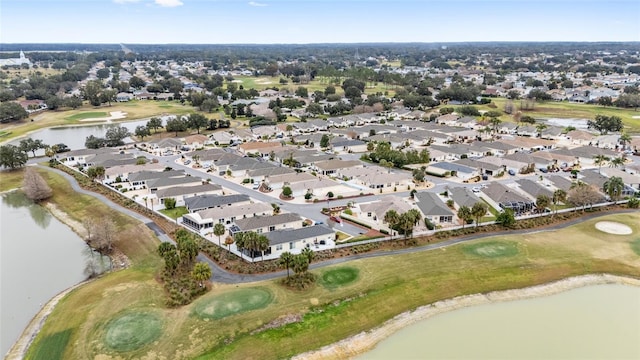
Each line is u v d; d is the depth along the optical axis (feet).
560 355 199.11
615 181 370.32
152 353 200.23
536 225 333.62
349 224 338.75
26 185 422.00
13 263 297.33
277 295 241.35
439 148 565.12
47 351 204.74
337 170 479.82
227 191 420.36
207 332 213.05
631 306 239.30
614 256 285.43
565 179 429.79
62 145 597.52
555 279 263.49
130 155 542.16
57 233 350.84
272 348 205.36
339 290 246.47
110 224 324.39
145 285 254.47
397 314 232.12
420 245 301.22
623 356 198.29
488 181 452.76
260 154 563.48
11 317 234.58
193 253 267.39
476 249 293.43
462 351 203.51
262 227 316.19
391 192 418.31
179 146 604.90
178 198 391.04
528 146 585.63
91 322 221.66
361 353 205.05
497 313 234.58
